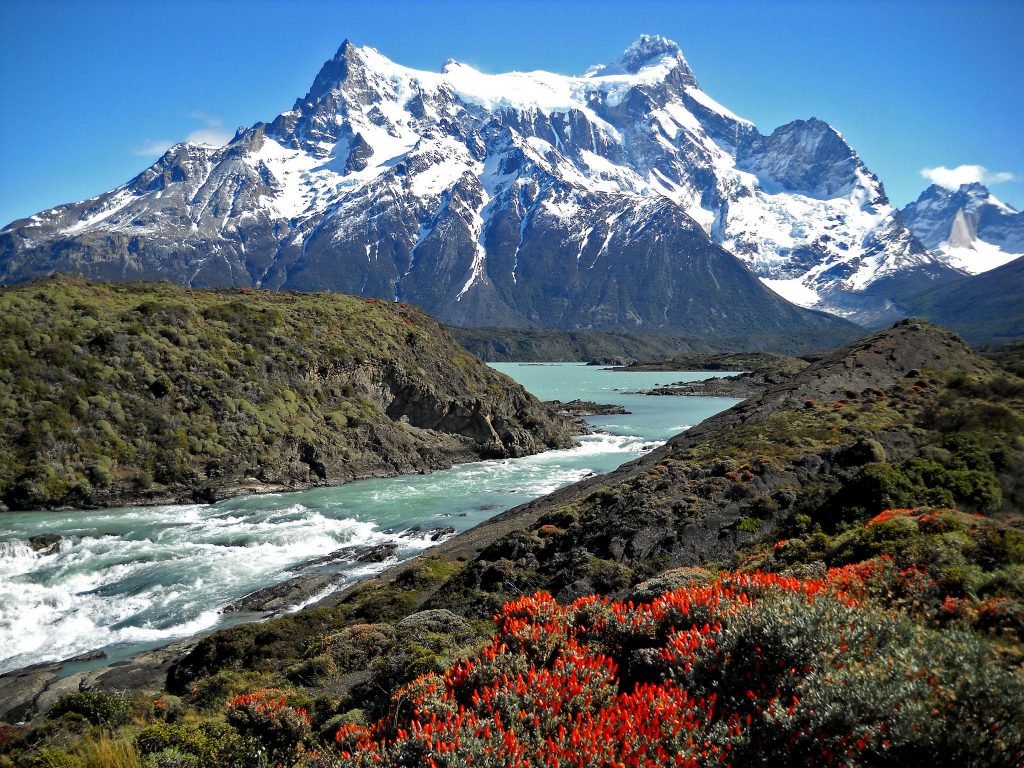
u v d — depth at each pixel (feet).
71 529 129.49
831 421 115.55
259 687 58.13
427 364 240.73
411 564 102.37
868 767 20.58
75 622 89.10
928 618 32.53
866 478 75.31
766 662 25.81
